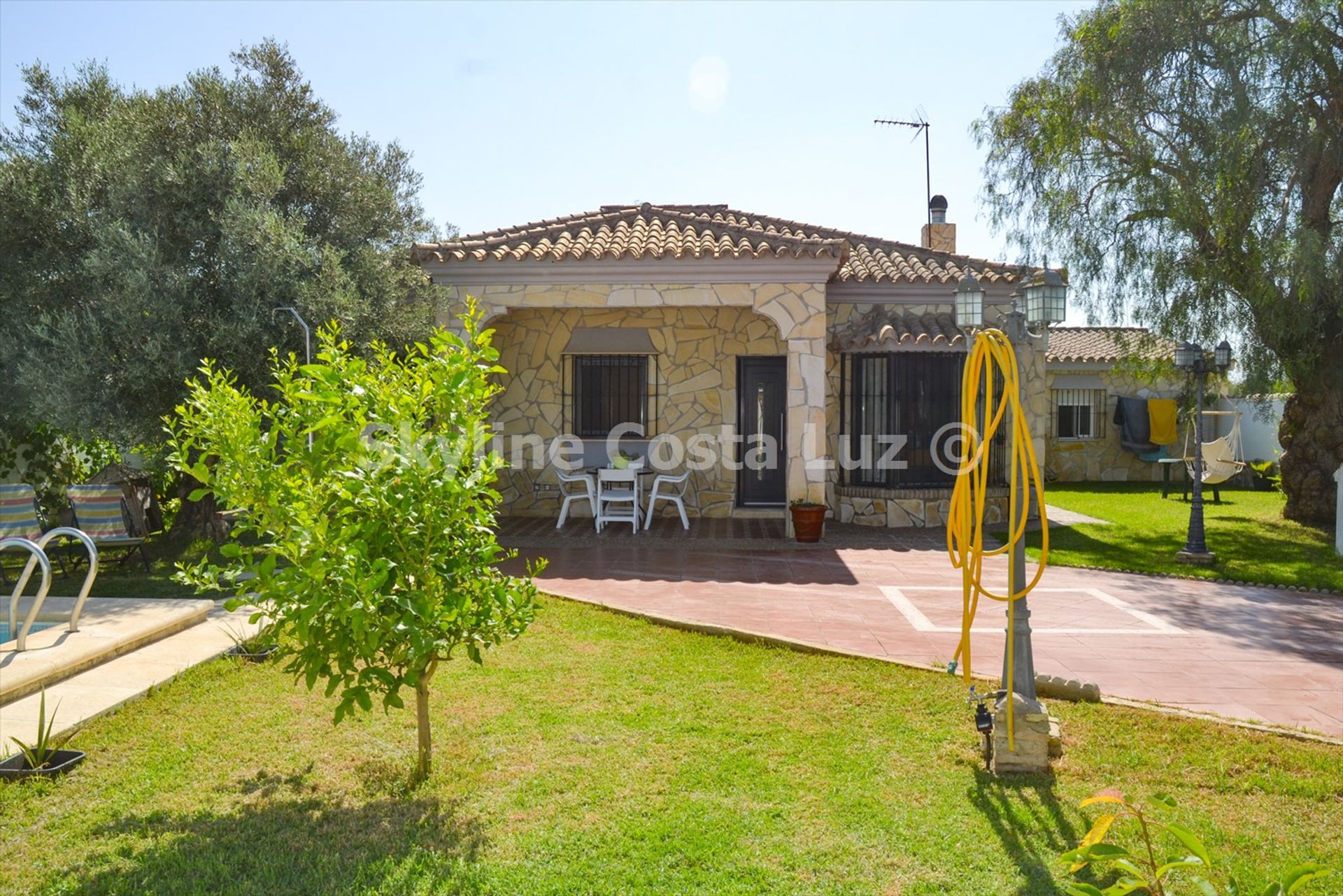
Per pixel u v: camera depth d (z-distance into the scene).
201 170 10.09
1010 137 15.22
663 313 14.22
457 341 4.47
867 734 5.06
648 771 4.51
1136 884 2.01
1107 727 5.23
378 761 4.64
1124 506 16.89
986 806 4.16
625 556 11.02
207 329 9.89
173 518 13.05
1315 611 8.49
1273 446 21.30
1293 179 12.66
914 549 11.61
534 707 5.45
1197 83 12.77
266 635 4.40
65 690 5.55
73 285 10.09
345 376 4.31
